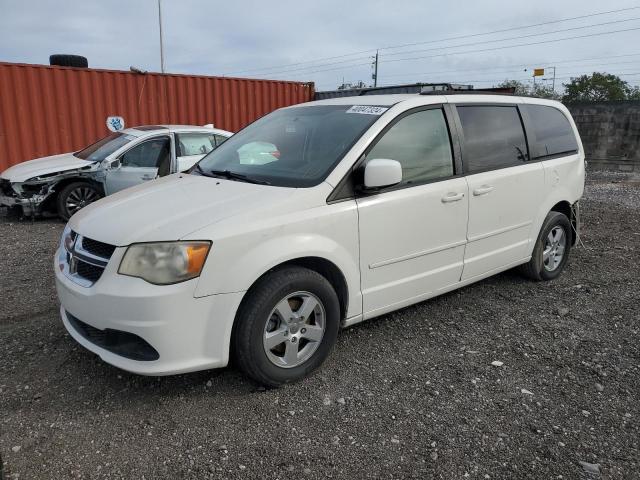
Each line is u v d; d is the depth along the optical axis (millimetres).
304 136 3904
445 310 4559
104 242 2949
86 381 3293
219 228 2906
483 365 3619
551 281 5387
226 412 3010
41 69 10258
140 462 2594
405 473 2555
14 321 4184
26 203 7879
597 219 9031
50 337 3879
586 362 3684
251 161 3928
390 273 3713
